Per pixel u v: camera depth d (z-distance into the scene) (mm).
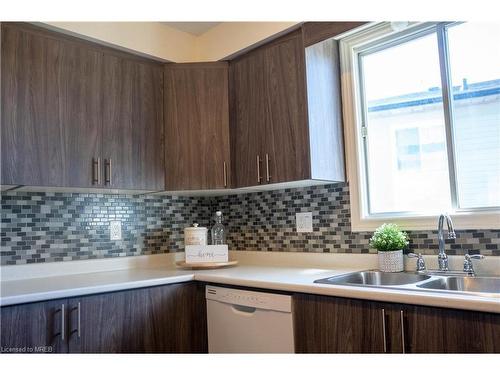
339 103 2324
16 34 1960
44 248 2234
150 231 2703
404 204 2174
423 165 2115
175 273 2227
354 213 2234
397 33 2162
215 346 2049
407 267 2000
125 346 1875
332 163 2217
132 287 1918
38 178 1959
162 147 2453
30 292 1658
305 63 2145
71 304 1741
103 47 2279
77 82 2143
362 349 1476
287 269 2262
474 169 1925
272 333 1767
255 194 2777
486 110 1913
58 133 2047
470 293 1312
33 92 1984
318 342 1606
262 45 2373
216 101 2502
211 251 2441
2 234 2105
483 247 1788
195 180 2445
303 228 2467
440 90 2049
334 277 1833
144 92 2412
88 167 2137
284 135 2211
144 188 2350
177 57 2650
